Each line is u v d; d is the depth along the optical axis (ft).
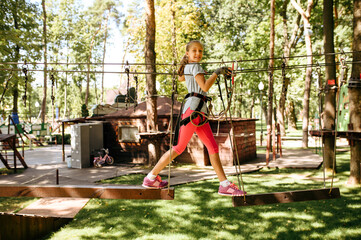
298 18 83.25
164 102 46.50
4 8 81.30
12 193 10.84
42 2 98.84
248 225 19.16
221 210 21.99
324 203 23.26
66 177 35.45
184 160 43.55
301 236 17.29
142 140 45.57
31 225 17.66
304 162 43.09
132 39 92.68
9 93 78.43
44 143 92.07
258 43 94.48
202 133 10.43
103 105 61.87
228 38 113.29
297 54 90.94
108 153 46.19
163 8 86.69
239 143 43.68
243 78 95.09
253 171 37.73
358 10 28.07
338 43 77.25
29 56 77.77
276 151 58.49
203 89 9.84
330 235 17.28
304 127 65.41
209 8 114.11
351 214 20.51
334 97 35.70
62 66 151.23
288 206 22.80
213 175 34.65
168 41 90.38
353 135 28.32
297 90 89.97
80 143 42.27
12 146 41.42
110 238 17.71
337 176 33.47
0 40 66.13
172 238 17.42
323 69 69.82
